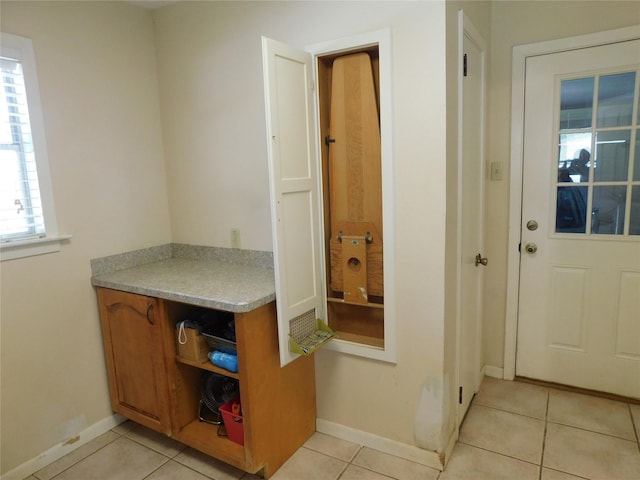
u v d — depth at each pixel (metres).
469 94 2.07
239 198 2.38
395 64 1.78
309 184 1.94
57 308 2.11
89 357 2.26
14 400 1.96
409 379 1.94
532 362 2.64
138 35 2.47
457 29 1.82
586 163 2.34
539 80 2.38
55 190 2.10
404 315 1.91
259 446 1.86
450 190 1.81
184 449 2.17
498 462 1.95
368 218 2.02
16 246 1.93
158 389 2.10
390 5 1.76
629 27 2.13
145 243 2.57
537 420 2.25
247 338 1.76
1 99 1.88
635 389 2.38
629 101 2.20
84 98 2.21
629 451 1.98
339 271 2.11
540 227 2.49
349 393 2.13
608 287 2.37
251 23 2.16
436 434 1.91
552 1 2.29
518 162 2.49
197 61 2.40
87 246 2.25
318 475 1.92
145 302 2.04
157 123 2.62
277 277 1.77
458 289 2.00
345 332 2.21
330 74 2.04
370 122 1.94
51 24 2.05
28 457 2.01
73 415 2.19
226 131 2.36
